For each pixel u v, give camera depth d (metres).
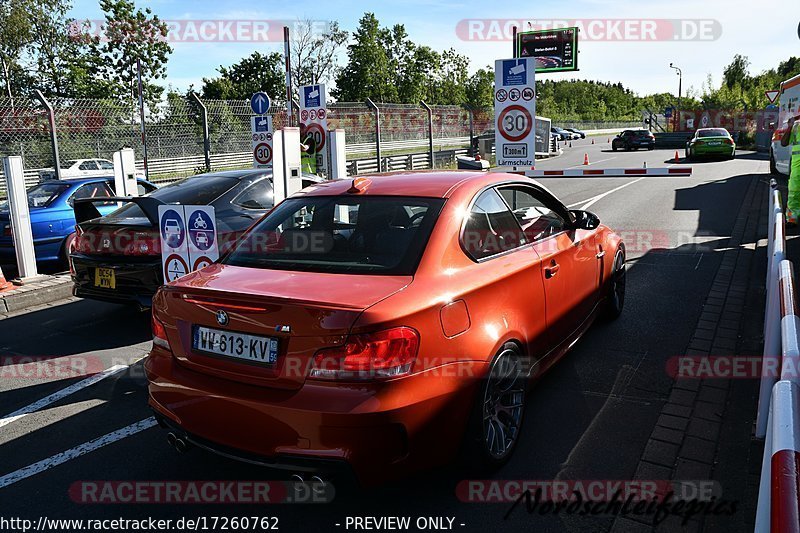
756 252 7.87
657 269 7.20
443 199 3.26
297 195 3.72
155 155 16.64
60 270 8.32
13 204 7.28
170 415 2.83
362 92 52.72
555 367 4.37
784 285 2.76
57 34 41.97
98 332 5.67
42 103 11.58
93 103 15.97
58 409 4.01
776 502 1.20
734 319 5.31
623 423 3.54
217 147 17.11
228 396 2.61
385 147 22.33
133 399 4.16
